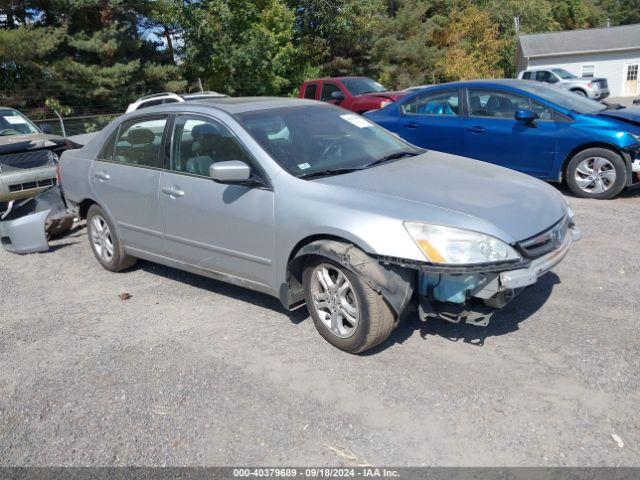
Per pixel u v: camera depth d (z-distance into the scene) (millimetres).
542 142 7613
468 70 34375
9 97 19391
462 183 4035
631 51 38344
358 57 29906
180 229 4797
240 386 3637
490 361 3711
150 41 23828
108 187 5426
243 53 21938
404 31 32719
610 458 2822
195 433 3221
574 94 8219
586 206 7145
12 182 7805
